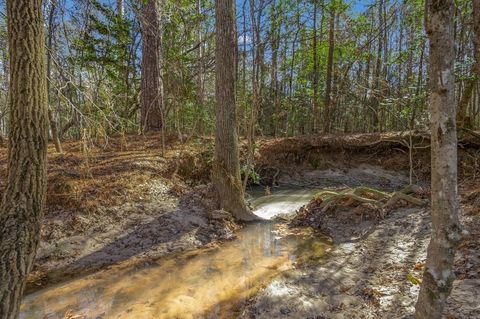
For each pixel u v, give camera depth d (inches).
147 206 255.3
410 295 140.1
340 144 461.1
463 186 271.9
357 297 147.9
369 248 203.5
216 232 245.3
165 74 467.2
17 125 94.2
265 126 656.4
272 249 218.5
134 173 290.0
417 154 427.8
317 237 237.5
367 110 650.8
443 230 80.7
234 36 271.1
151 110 459.8
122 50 504.4
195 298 158.2
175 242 223.9
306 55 658.8
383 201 267.3
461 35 398.9
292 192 386.6
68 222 221.1
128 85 519.2
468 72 323.0
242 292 162.4
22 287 91.2
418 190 264.8
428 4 78.6
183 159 339.0
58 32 233.9
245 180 289.9
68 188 242.1
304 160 458.3
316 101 585.0
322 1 530.3
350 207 266.8
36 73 96.3
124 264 195.9
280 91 678.5
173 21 494.3
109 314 146.7
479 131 409.4
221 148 275.3
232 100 272.4
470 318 111.0
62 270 188.5
